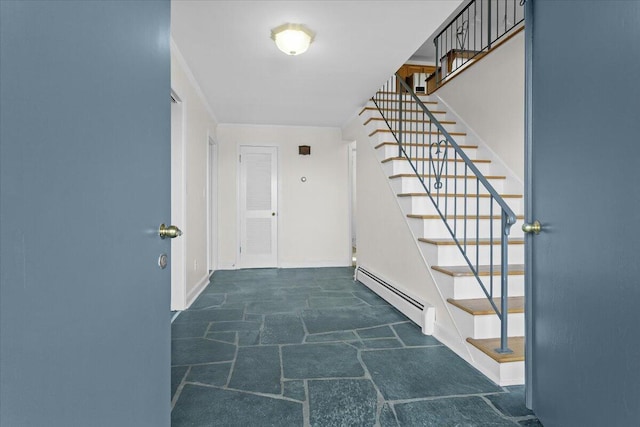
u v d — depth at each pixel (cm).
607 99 106
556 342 134
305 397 174
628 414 99
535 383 151
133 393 90
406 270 319
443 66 481
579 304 120
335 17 242
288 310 326
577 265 121
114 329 81
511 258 273
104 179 76
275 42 273
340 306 340
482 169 357
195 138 376
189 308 333
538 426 151
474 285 240
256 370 203
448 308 241
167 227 112
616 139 103
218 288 417
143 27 97
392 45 283
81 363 67
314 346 239
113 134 80
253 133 556
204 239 431
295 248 566
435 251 265
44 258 57
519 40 320
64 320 62
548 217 139
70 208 64
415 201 308
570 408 126
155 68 106
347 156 577
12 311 51
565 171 128
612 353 105
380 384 187
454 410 163
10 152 51
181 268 325
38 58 56
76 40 66
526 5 154
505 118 338
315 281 459
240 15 239
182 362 213
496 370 189
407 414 160
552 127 135
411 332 267
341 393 178
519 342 208
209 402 169
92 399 71
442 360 217
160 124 111
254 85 377
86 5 69
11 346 50
